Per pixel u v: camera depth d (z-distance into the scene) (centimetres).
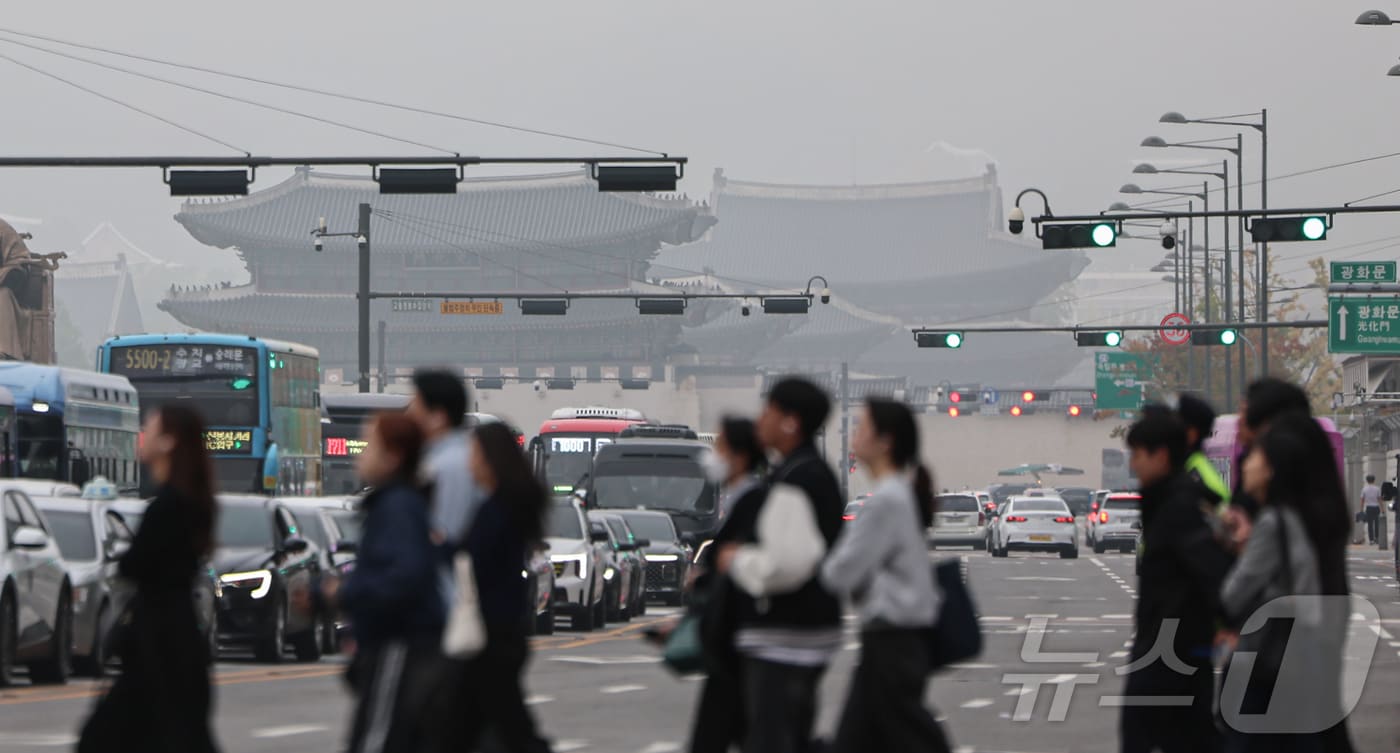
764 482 3956
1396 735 5994
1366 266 17950
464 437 4009
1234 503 4350
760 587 3644
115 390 14375
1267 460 3975
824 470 3850
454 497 3856
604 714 6725
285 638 9100
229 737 5941
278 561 8962
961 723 6475
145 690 3966
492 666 3794
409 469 3659
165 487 3966
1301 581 3941
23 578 7325
